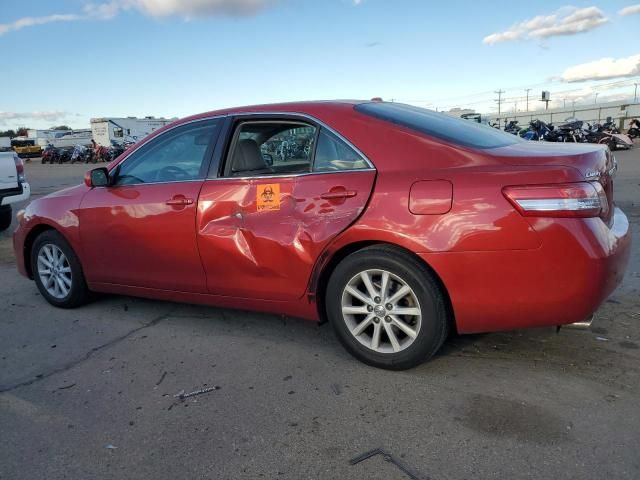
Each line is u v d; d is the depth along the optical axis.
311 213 3.44
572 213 2.83
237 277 3.80
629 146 19.11
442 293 3.16
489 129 3.87
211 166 3.92
